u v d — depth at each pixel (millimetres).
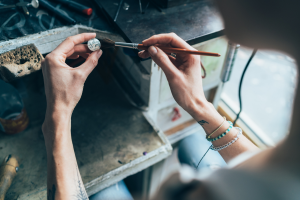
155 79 790
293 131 229
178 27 685
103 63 935
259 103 1220
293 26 198
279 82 1216
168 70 511
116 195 841
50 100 463
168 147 786
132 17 712
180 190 235
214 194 237
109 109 888
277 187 228
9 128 762
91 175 703
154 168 915
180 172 247
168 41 550
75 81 465
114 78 1000
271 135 1112
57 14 734
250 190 237
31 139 786
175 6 755
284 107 1169
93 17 758
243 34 231
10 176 662
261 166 244
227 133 515
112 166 727
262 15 205
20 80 933
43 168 717
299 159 223
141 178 1010
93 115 866
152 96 850
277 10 196
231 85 1312
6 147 760
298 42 203
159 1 754
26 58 637
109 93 941
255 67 1283
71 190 419
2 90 823
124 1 774
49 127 453
